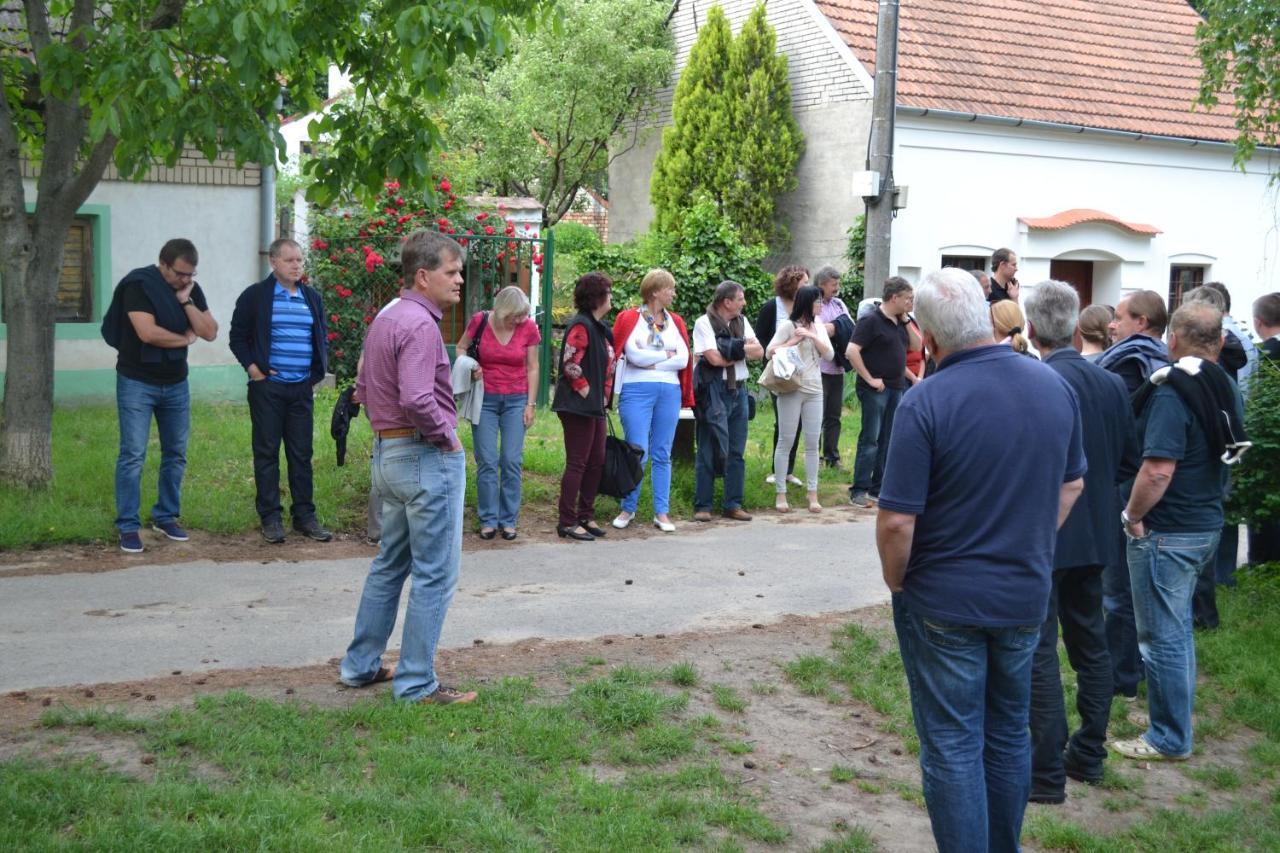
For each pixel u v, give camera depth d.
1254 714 5.91
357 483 9.74
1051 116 18.67
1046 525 3.80
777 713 5.66
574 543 9.03
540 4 9.20
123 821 4.01
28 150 11.62
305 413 8.67
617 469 9.17
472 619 6.93
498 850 4.07
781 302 11.05
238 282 14.02
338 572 7.83
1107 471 4.93
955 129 17.98
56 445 10.43
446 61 7.91
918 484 3.73
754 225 19.42
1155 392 5.23
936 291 3.88
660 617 7.13
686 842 4.29
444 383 5.27
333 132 9.09
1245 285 21.17
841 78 18.62
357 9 8.36
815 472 10.46
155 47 7.30
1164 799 5.09
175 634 6.38
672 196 20.06
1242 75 11.26
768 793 4.79
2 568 7.59
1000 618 3.73
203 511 8.87
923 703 3.88
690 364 9.93
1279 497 7.54
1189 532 5.33
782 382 10.20
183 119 7.60
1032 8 20.95
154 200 13.41
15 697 5.29
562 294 17.66
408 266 5.24
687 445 11.19
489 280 14.95
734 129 19.45
